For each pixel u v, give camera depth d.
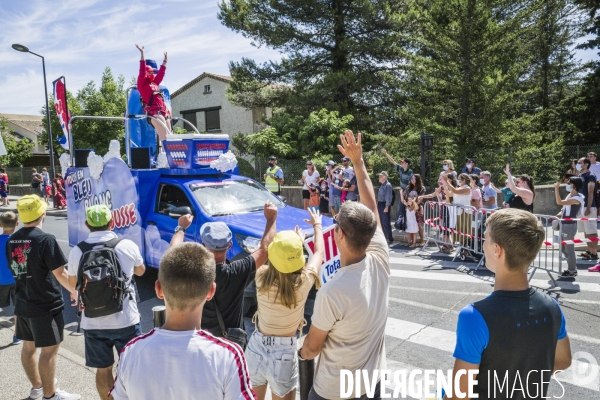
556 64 30.28
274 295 2.85
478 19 17.23
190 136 7.14
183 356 1.75
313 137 20.08
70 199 8.94
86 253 3.37
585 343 4.99
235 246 5.87
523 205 8.15
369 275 2.41
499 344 1.79
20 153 37.41
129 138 8.91
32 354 3.99
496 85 17.44
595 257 8.68
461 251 9.16
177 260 1.85
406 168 11.31
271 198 7.40
